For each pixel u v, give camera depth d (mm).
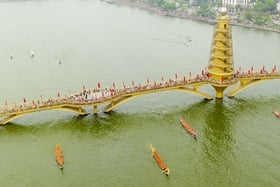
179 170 102250
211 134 119625
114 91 132375
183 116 130875
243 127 123375
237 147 112250
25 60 197625
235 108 136250
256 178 98750
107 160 106750
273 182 97000
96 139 117188
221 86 137250
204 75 141750
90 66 188625
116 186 96500
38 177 100000
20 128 122875
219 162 105562
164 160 106375
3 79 170125
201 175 100250
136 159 107000
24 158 107938
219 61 136125
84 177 99812
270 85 156000
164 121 127750
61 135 119250
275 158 106312
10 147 113188
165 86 135625
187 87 141625
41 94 153750
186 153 109625
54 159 107250
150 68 187625
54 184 97438
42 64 191125
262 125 124375
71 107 127812
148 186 96312
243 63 194625
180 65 192750
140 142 115312
